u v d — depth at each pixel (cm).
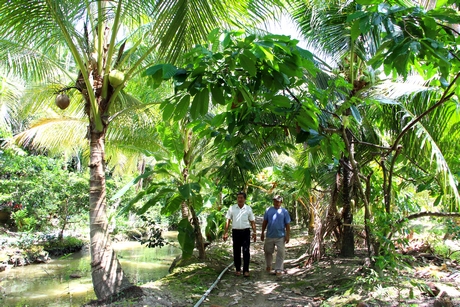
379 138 637
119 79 507
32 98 759
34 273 879
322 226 677
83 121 873
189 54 216
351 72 505
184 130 703
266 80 236
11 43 499
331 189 719
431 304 361
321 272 575
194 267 639
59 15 429
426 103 493
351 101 342
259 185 1179
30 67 587
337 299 420
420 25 212
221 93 218
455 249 645
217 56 210
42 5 432
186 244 573
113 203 1466
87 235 1384
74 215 1270
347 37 527
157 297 465
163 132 607
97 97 500
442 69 226
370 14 212
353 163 458
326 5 522
